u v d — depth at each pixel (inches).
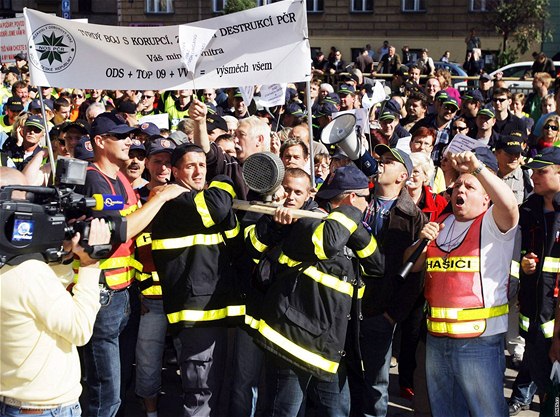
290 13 246.2
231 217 199.3
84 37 252.1
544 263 203.3
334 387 191.8
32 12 251.6
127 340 214.7
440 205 249.6
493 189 177.6
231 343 267.9
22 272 140.6
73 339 145.4
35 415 144.6
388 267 207.2
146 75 252.7
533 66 819.4
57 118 427.2
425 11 1315.2
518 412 241.0
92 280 151.2
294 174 188.4
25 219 134.9
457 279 187.2
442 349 189.8
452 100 382.9
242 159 248.5
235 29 249.4
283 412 187.6
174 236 198.7
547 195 205.9
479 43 1159.0
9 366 143.7
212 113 303.4
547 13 1203.2
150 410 230.4
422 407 240.4
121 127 202.4
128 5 1459.2
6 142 355.3
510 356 285.4
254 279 190.9
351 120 223.3
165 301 202.7
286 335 182.2
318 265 182.2
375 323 209.5
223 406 246.1
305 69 247.9
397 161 215.6
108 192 199.6
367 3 1344.7
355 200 194.5
